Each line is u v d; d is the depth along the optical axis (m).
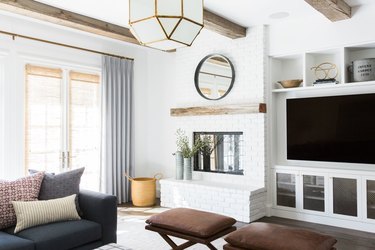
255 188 4.43
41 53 4.42
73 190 3.16
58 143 4.65
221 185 4.67
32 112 4.36
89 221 2.96
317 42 4.23
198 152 5.33
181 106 5.46
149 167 5.97
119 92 5.30
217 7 3.94
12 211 2.79
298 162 4.58
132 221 4.32
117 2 3.71
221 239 3.60
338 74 4.36
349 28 3.98
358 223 3.93
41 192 3.07
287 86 4.54
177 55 5.51
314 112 4.37
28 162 4.31
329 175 4.11
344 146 4.12
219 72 5.01
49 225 2.76
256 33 4.64
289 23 4.46
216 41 5.06
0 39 4.01
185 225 2.67
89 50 4.95
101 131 5.08
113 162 5.20
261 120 4.57
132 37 4.79
